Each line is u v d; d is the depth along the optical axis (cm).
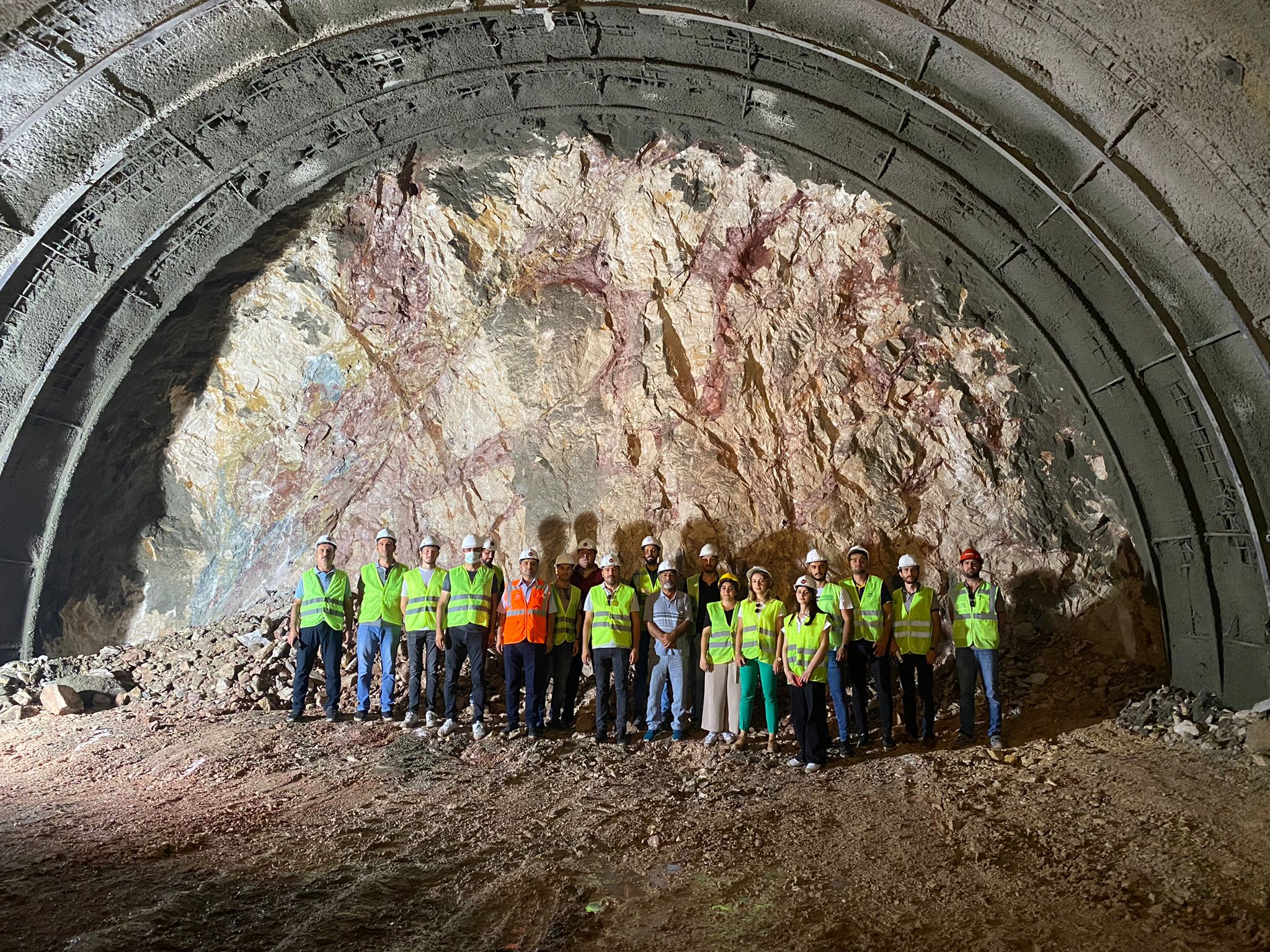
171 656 1042
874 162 995
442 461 1177
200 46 870
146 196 971
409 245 1158
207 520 1198
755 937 415
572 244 1161
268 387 1189
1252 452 765
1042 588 985
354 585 1150
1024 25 732
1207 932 408
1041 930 414
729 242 1111
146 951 388
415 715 860
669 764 739
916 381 1056
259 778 688
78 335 1019
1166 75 680
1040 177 828
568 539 1110
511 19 933
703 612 862
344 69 957
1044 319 966
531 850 536
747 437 1090
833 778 688
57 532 1070
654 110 1045
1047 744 744
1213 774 641
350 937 411
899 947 402
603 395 1134
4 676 963
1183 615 862
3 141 853
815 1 825
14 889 455
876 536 1042
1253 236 701
